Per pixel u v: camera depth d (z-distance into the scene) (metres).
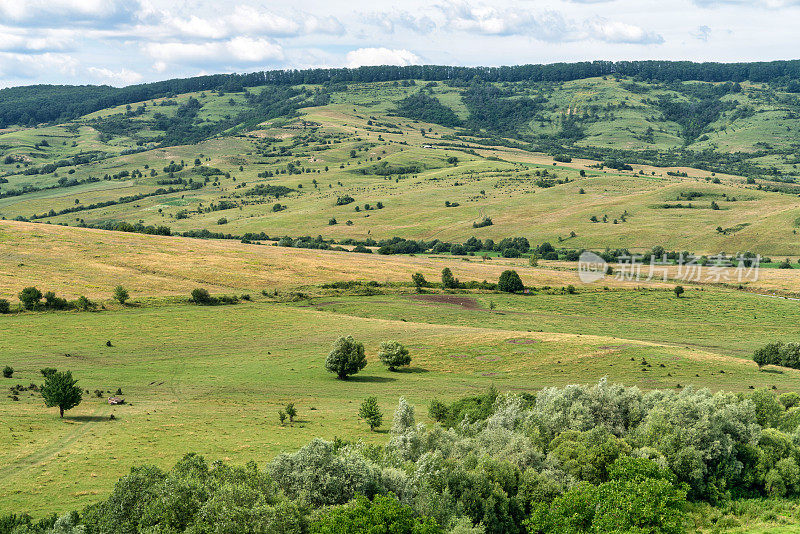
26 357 100.06
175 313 131.00
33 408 76.62
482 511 46.00
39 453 62.03
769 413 68.00
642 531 42.75
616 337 130.75
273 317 133.25
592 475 51.62
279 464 46.22
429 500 44.75
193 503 41.03
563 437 57.84
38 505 49.72
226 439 67.94
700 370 101.38
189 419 75.69
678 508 45.25
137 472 44.78
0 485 53.78
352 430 72.69
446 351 114.00
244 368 102.75
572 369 102.88
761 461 54.53
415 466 49.50
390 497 42.50
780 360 106.56
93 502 50.44
